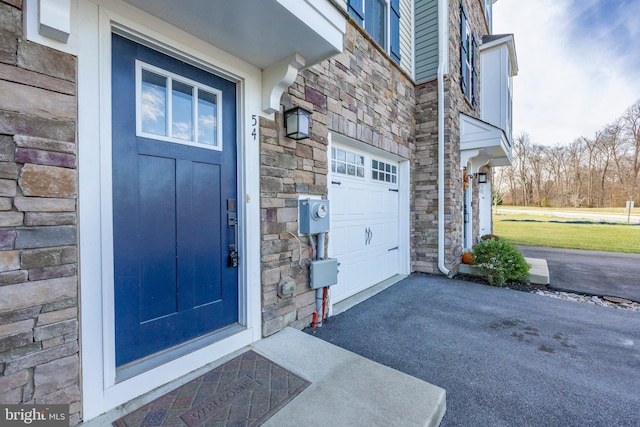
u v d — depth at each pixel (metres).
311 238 2.93
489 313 3.47
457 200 5.59
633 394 1.96
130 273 1.78
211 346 2.11
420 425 1.50
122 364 1.75
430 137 5.28
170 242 1.99
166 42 1.87
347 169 3.97
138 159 1.82
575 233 12.65
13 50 1.30
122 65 1.75
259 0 1.67
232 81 2.36
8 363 1.28
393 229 5.15
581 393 1.97
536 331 2.98
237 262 2.39
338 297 3.81
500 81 7.72
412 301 3.88
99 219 1.59
